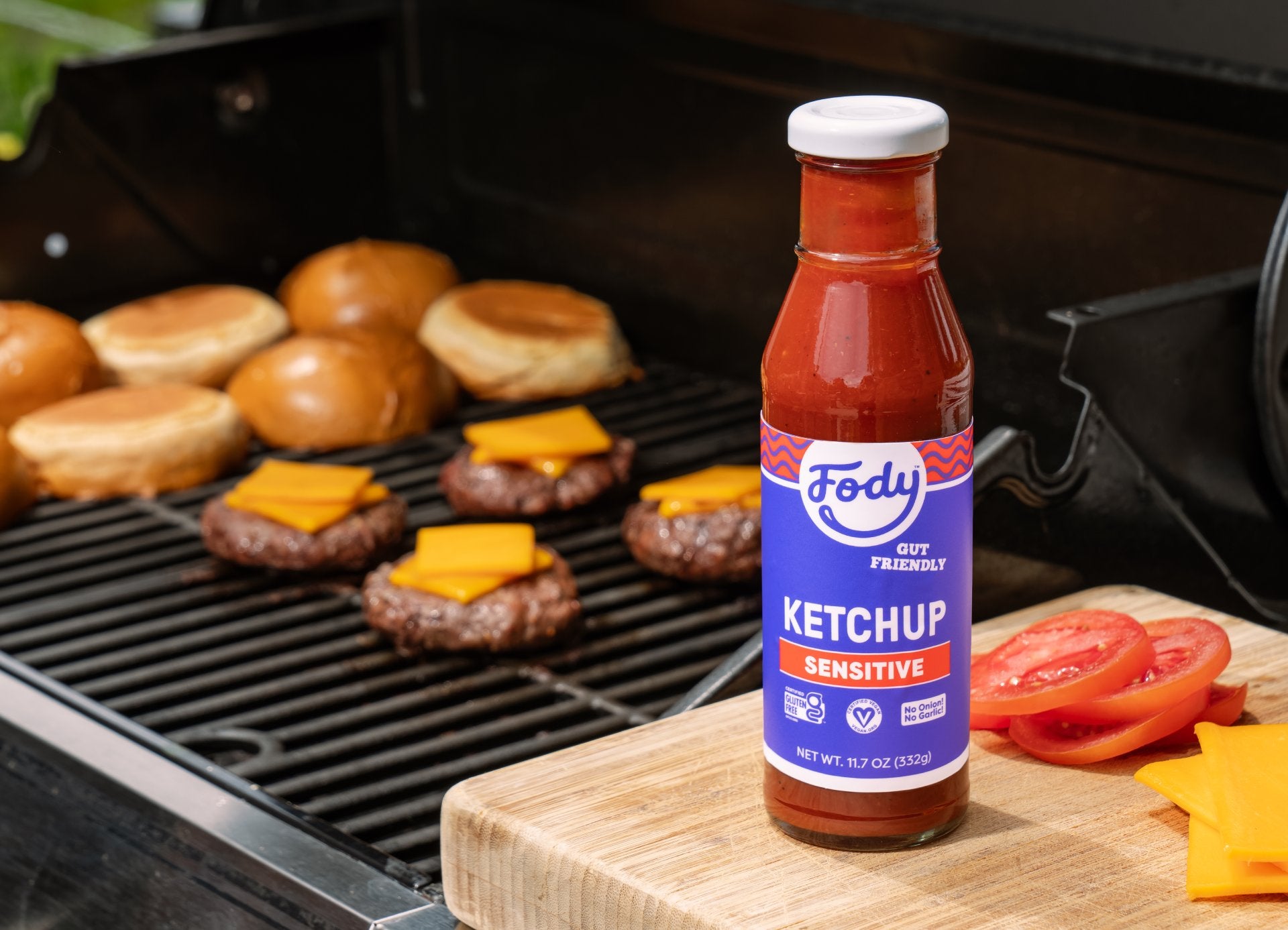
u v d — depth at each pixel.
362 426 2.00
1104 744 0.92
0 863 1.31
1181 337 1.26
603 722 1.36
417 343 2.07
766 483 0.83
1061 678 0.96
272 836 1.08
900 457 0.79
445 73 2.35
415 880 1.02
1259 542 1.37
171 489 1.91
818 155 0.76
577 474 1.78
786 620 0.83
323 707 1.43
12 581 1.72
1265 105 1.38
